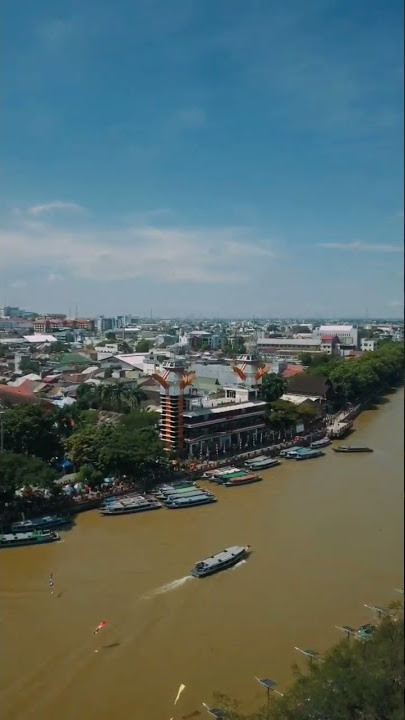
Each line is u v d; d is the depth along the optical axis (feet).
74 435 389.19
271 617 227.20
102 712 178.40
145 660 202.59
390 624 167.53
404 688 137.49
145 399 604.90
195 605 236.84
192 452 450.30
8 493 318.04
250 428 493.77
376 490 384.06
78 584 253.44
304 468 440.04
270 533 309.22
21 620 226.17
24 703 182.39
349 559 275.59
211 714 173.17
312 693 147.02
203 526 320.29
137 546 293.23
